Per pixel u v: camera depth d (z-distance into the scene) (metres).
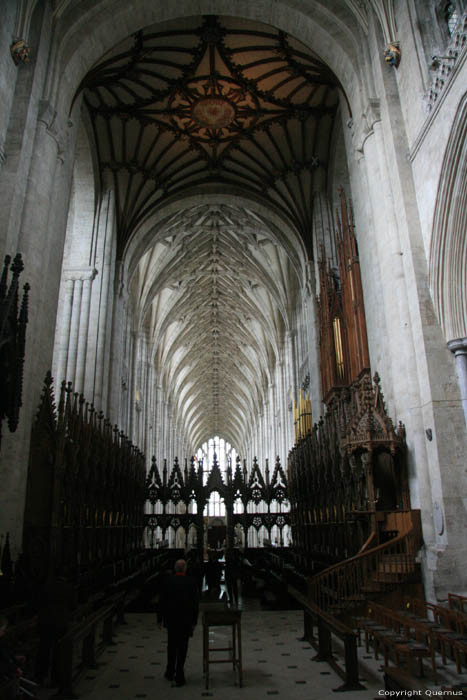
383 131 12.62
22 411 10.89
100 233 22.39
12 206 11.10
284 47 18.03
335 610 9.52
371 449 11.14
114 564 16.52
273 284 34.09
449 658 7.61
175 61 18.88
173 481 24.11
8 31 11.62
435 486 9.73
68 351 20.89
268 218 26.19
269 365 45.06
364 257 14.12
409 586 9.66
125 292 24.52
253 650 8.93
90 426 14.78
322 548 17.80
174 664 7.20
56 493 11.31
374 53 13.17
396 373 11.49
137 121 21.69
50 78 13.04
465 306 10.07
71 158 15.09
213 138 22.98
